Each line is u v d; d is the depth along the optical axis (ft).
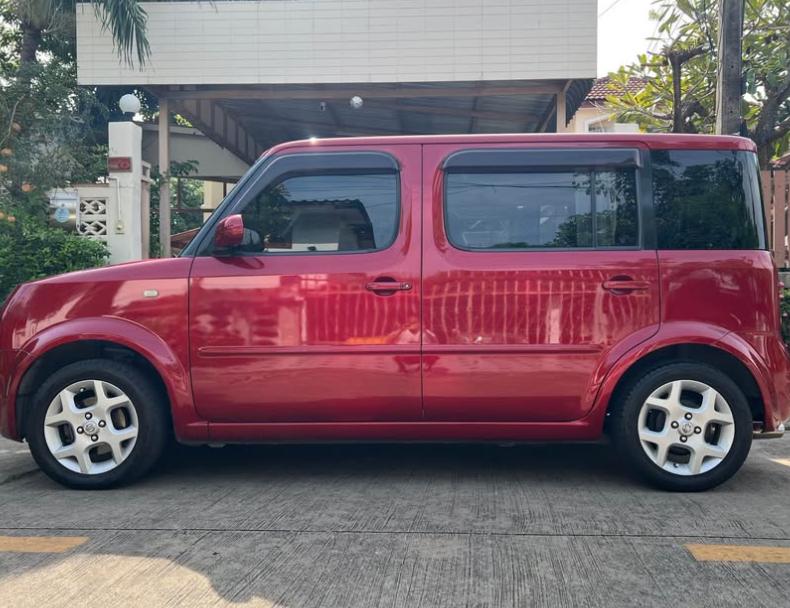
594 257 14.76
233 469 16.66
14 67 43.19
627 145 15.15
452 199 15.15
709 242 14.88
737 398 14.40
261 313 14.83
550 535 11.97
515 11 34.96
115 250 32.01
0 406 15.35
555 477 15.80
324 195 15.31
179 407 14.92
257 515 13.11
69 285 15.19
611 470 16.42
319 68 35.88
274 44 35.96
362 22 35.55
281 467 16.81
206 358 14.85
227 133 48.93
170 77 36.32
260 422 15.02
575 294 14.64
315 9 35.68
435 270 14.79
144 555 11.16
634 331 14.60
